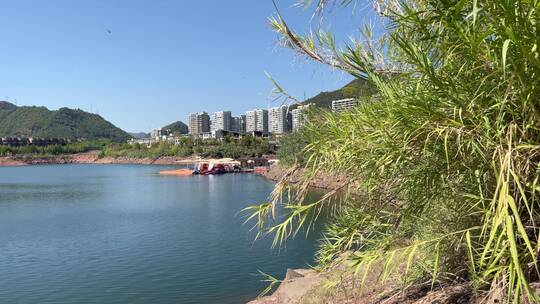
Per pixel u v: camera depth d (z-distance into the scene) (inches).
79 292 638.5
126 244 954.7
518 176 112.0
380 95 153.6
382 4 151.6
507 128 119.4
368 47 168.4
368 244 180.5
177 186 2559.1
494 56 109.6
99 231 1129.4
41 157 7372.1
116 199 1918.1
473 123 121.9
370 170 155.8
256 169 3892.7
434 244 160.9
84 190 2395.4
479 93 121.0
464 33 111.3
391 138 139.7
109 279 697.6
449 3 110.5
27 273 743.7
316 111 175.0
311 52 168.2
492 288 128.8
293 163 169.8
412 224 170.9
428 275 198.2
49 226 1224.2
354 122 153.1
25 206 1706.4
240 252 824.9
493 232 97.3
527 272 128.9
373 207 172.6
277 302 355.6
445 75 125.6
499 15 103.0
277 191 164.4
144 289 642.2
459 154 133.6
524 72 105.7
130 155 7017.7
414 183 148.8
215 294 604.4
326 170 160.4
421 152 139.8
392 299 200.2
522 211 133.3
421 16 131.6
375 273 231.3
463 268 175.2
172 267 751.1
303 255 721.6
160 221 1272.1
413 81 140.7
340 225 182.2
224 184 2618.1
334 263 189.6
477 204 133.4
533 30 101.3
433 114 124.6
